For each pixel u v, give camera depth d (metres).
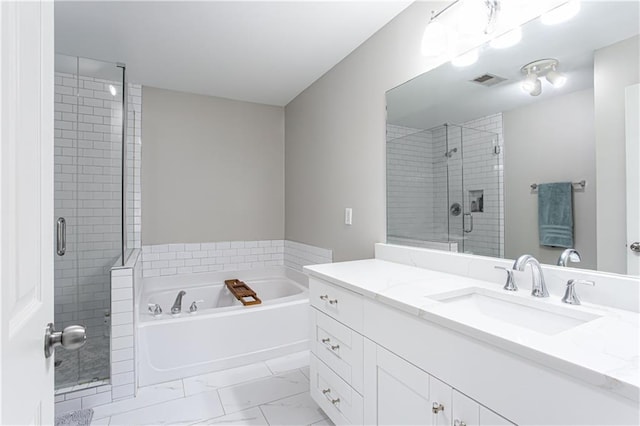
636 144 1.02
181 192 3.12
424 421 1.03
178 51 2.33
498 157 1.43
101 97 2.27
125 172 2.33
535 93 1.29
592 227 1.12
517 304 1.19
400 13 1.92
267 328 2.42
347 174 2.44
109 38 2.14
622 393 0.59
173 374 2.12
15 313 0.50
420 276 1.54
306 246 3.07
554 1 1.23
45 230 0.66
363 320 1.33
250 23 1.98
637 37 1.02
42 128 0.64
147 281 2.93
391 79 2.00
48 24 0.68
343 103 2.48
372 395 1.27
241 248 3.39
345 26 2.05
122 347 1.90
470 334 0.86
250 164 3.45
